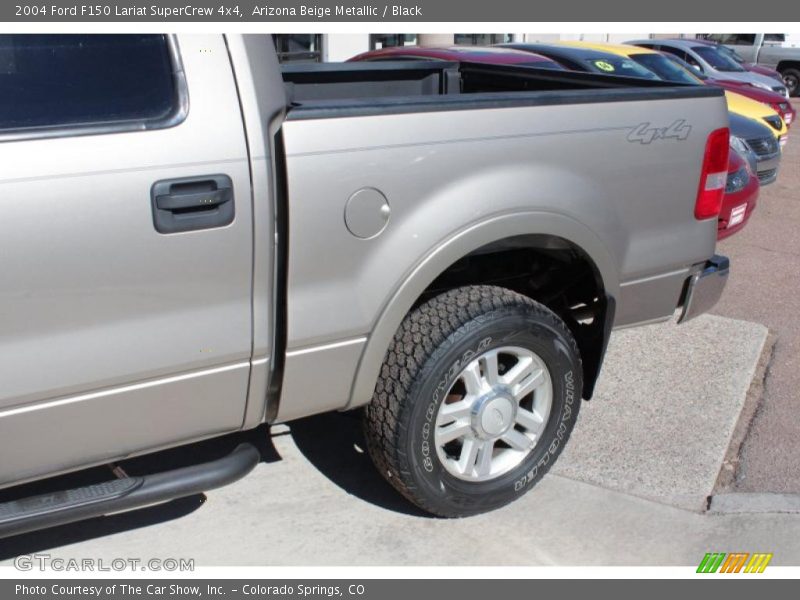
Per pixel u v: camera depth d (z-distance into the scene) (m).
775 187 9.23
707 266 3.61
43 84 2.19
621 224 3.15
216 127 2.34
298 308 2.56
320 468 3.48
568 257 3.33
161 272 2.31
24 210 2.12
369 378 2.78
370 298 2.66
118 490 2.49
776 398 4.17
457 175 2.72
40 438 2.31
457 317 2.84
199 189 2.31
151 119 2.28
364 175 2.56
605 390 4.16
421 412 2.83
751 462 3.59
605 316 3.26
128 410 2.40
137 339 2.33
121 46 2.28
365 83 4.43
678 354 4.59
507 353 3.04
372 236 2.61
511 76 4.43
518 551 3.01
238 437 3.67
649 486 3.40
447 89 4.64
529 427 3.16
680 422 3.88
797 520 3.21
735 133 7.84
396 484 2.98
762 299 5.59
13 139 2.13
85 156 2.19
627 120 3.07
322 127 2.49
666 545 3.06
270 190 2.42
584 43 8.53
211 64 2.36
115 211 2.22
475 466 3.07
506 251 3.41
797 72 19.22
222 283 2.41
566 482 3.41
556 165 2.92
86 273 2.21
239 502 3.25
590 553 3.01
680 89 3.25
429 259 2.70
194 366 2.44
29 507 2.39
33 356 2.21
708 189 3.38
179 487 2.56
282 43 10.56
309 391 2.70
